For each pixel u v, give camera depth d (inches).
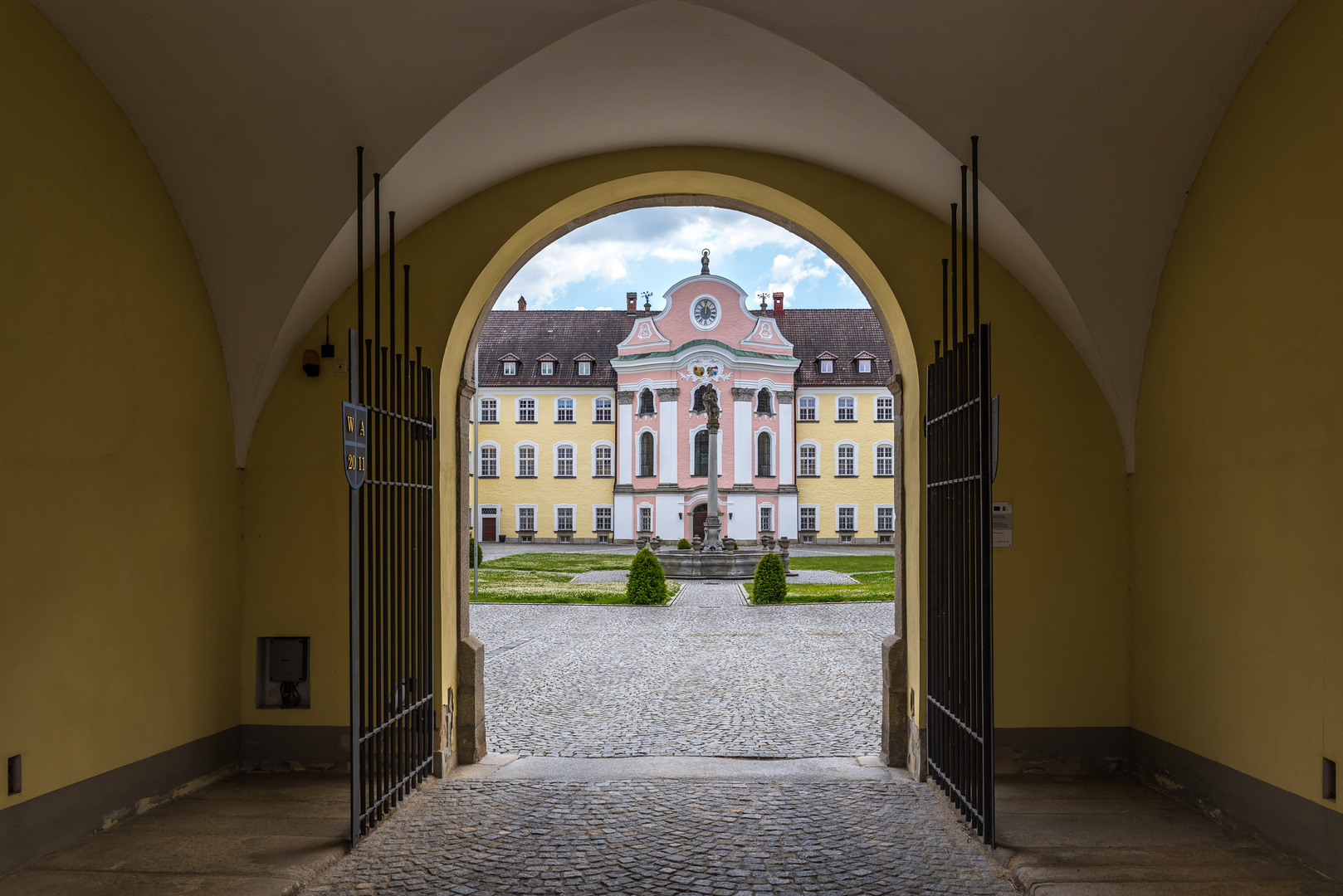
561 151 257.8
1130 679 251.9
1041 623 252.8
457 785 247.4
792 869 183.9
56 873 173.9
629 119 244.8
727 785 247.1
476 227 264.2
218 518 247.8
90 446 197.0
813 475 2150.6
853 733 335.9
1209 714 214.8
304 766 255.9
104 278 202.2
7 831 173.6
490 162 248.1
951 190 239.3
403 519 247.1
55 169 187.8
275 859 182.1
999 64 200.4
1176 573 229.1
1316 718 178.7
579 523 2155.5
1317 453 179.0
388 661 229.1
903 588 277.1
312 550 257.6
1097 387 254.8
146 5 184.5
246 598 257.9
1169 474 233.3
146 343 217.0
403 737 244.5
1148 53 197.2
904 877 179.8
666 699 404.8
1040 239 230.7
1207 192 215.6
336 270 250.4
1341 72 173.3
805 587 999.0
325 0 184.7
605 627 668.7
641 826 211.2
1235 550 204.8
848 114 224.4
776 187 265.6
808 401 2159.2
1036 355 255.8
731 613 757.9
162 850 188.4
